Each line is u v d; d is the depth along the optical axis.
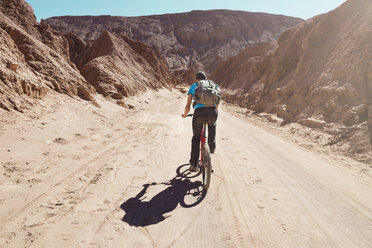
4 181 3.15
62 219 2.41
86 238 2.12
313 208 2.88
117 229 2.29
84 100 10.46
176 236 2.22
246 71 38.34
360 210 2.87
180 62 139.75
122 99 16.09
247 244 2.14
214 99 3.21
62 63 11.67
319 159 5.26
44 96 7.68
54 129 6.03
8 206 2.57
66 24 163.25
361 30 10.11
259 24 172.00
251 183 3.63
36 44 10.36
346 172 4.37
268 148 6.14
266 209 2.81
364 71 8.49
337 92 8.85
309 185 3.65
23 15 15.44
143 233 2.25
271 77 19.64
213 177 3.83
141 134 7.25
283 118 11.31
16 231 2.15
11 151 4.16
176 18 176.88
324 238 2.27
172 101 26.31
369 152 5.45
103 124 8.22
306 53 14.88
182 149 5.59
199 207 2.80
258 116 14.07
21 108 6.09
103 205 2.76
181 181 3.60
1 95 5.79
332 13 14.56
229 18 171.00
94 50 31.66
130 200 2.92
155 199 2.97
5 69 6.33
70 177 3.54
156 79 40.25
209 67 133.88
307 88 11.75
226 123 10.89
